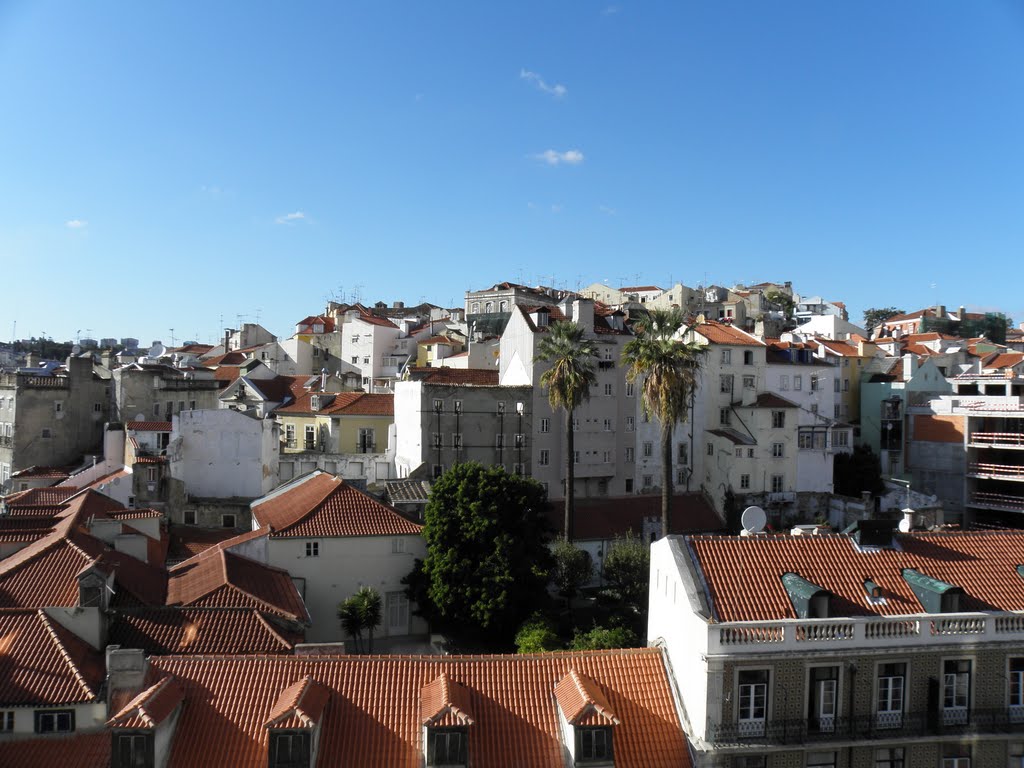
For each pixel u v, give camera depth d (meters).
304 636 36.34
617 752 24.95
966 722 26.27
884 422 86.75
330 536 48.03
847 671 25.81
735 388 78.06
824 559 28.98
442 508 47.41
